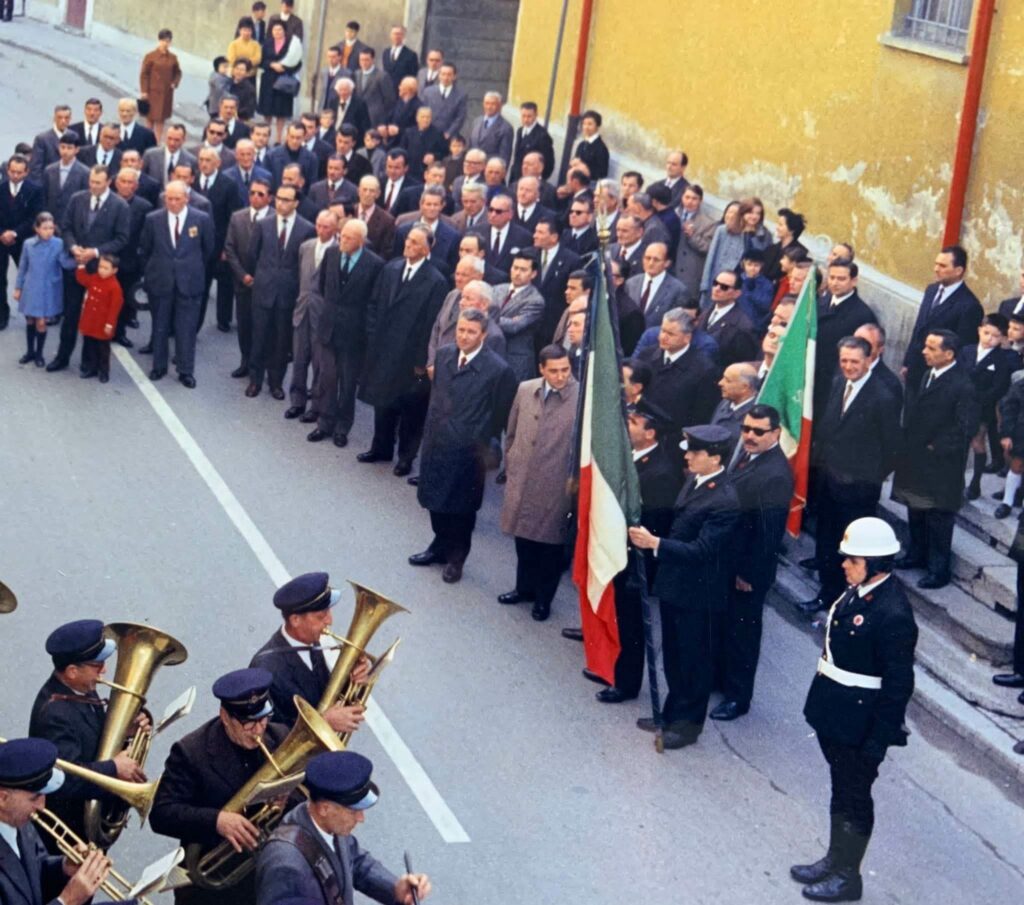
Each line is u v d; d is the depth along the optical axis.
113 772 6.71
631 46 19.45
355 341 13.92
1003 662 10.80
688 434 9.66
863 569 8.18
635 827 8.89
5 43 33.91
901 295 14.16
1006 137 12.98
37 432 13.74
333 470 13.66
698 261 15.71
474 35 26.53
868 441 11.00
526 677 10.47
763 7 16.52
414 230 13.41
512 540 12.64
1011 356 11.42
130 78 30.89
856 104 14.98
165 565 11.54
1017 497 11.71
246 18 25.16
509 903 8.11
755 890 8.41
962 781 9.70
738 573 9.86
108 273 14.86
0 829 5.71
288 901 5.23
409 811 8.83
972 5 13.49
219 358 16.31
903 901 8.44
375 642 10.76
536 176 17.44
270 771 6.38
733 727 10.06
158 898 7.89
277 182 18.70
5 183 16.22
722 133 17.31
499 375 11.41
